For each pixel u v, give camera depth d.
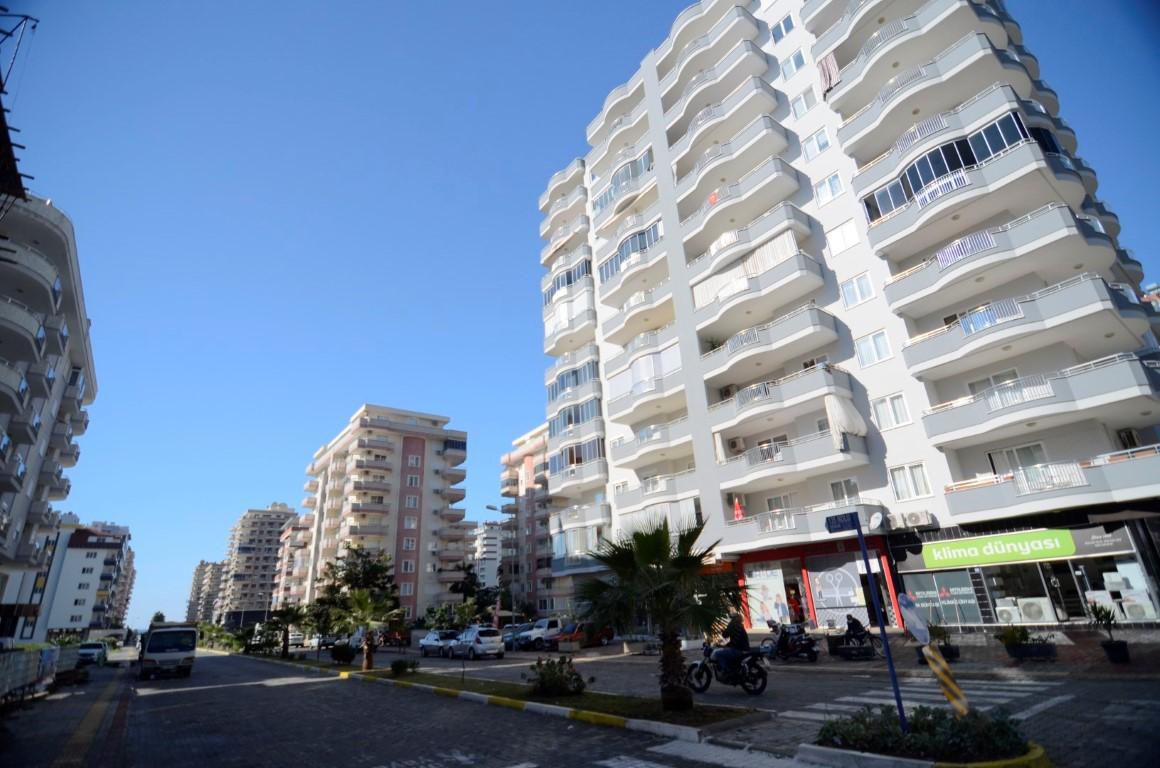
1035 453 19.59
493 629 28.98
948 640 14.80
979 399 19.55
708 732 8.64
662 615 10.35
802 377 24.80
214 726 12.19
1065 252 19.02
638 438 33.31
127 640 124.75
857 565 22.81
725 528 26.83
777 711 10.23
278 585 103.69
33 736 11.61
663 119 35.84
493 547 109.94
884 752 6.58
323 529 76.81
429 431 75.38
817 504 25.06
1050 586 18.34
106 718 13.83
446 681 17.06
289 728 11.54
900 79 23.28
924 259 23.12
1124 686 10.10
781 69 30.36
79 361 41.81
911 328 22.97
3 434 28.25
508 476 76.06
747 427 27.91
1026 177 19.36
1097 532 17.52
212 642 75.81
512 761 8.02
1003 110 20.02
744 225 30.84
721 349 28.77
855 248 25.38
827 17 28.39
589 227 42.88
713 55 33.66
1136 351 21.31
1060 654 13.91
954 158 20.92
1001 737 6.13
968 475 20.97
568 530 38.44
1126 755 6.35
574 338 41.97
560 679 12.82
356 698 15.59
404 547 68.69
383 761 8.48
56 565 93.56
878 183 23.52
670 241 33.16
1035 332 18.58
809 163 27.98
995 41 22.81
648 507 31.73
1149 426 19.48
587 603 10.99
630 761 7.64
